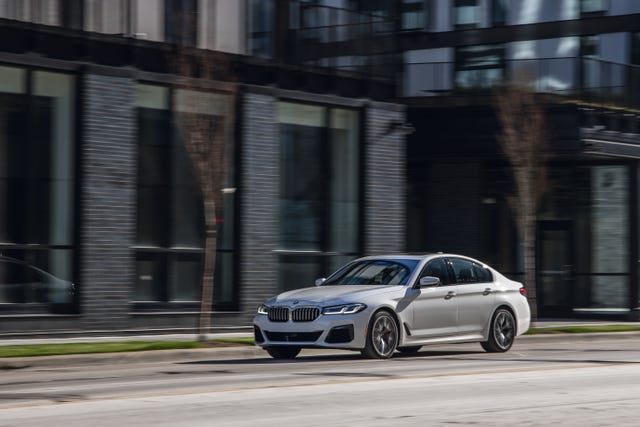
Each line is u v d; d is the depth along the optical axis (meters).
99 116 26.12
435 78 37.38
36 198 25.41
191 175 27.92
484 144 36.34
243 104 28.78
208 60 24.53
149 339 25.62
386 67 32.25
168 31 27.58
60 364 20.58
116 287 26.31
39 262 25.41
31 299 25.25
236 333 28.12
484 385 16.12
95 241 25.98
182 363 21.28
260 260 29.08
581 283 37.72
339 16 31.16
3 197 24.97
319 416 12.70
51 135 25.64
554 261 38.09
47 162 25.56
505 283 23.72
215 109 24.55
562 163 38.00
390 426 11.98
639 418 12.73
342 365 19.89
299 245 30.19
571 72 35.56
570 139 34.75
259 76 29.22
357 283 22.17
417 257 22.42
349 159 31.52
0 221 24.92
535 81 34.88
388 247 32.06
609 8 38.97
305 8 30.36
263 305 21.34
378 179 31.91
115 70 26.39
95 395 14.96
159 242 27.38
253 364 20.56
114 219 26.34
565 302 37.91
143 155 27.11
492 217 38.28
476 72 37.16
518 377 17.41
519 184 31.83
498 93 33.06
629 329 30.88
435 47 41.16
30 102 25.33
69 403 13.77
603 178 37.50
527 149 31.81
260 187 29.12
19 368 20.06
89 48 25.97
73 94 25.94
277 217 29.55
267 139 29.30
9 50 24.81
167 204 27.50
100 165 26.11
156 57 27.17
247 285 28.80
